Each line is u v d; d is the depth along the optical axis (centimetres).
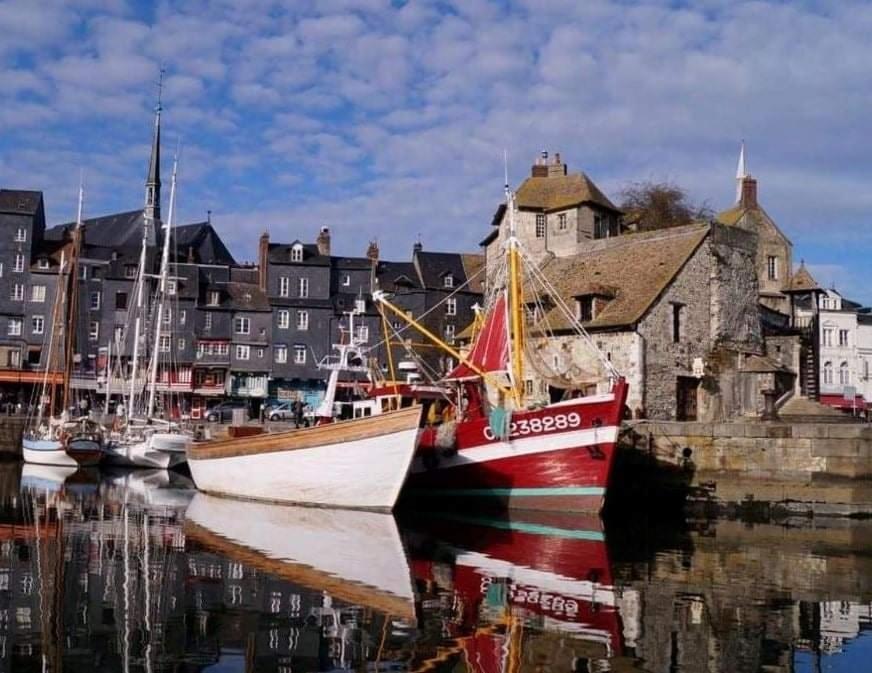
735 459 2936
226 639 1128
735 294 3994
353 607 1311
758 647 1139
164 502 2775
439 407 3141
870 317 6925
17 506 2639
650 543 2133
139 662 1026
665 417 3622
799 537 2327
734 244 4056
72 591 1390
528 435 2588
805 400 3966
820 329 6819
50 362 6241
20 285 6988
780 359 4347
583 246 4719
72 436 4603
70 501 2819
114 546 1845
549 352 3869
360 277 7275
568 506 2520
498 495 2627
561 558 1838
